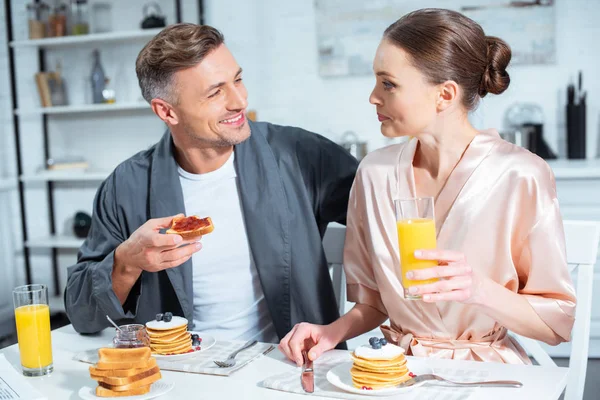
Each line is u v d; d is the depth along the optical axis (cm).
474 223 149
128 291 166
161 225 147
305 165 183
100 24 423
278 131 187
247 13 416
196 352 139
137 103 406
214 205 178
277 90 418
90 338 162
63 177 419
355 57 403
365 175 164
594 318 323
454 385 118
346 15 400
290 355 136
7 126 450
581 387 153
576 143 367
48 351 135
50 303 438
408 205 122
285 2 411
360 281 165
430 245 121
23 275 455
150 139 439
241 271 179
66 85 444
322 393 117
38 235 461
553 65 377
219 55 164
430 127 149
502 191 148
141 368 119
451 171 154
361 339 288
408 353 154
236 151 178
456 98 144
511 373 123
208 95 163
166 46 162
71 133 451
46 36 431
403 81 141
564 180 327
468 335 153
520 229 149
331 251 186
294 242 176
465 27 142
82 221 434
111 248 181
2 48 444
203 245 177
